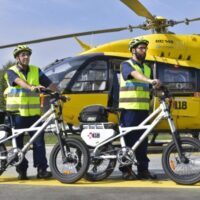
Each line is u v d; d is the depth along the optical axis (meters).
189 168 7.55
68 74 14.15
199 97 15.06
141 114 8.39
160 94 7.96
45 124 8.27
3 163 8.46
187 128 15.17
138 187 7.34
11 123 8.59
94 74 14.20
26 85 8.30
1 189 7.35
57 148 8.05
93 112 8.27
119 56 14.38
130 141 8.24
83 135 8.23
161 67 14.79
